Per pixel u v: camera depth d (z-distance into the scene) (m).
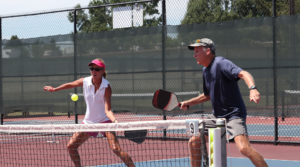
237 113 4.65
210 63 4.80
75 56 11.48
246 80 4.25
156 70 10.53
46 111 11.91
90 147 9.00
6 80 12.41
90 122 5.75
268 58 9.52
